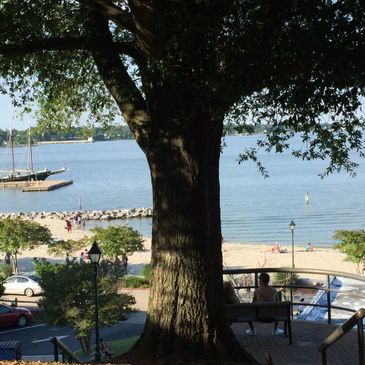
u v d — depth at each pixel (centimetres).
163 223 748
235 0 675
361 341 555
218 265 768
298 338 921
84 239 4678
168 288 745
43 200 11825
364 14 602
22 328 2928
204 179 749
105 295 2378
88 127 1313
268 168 17312
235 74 647
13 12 820
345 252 4081
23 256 5684
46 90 1115
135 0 685
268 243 6188
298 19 653
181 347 737
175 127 737
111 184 14600
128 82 781
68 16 940
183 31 683
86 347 2375
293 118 720
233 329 989
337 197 9931
